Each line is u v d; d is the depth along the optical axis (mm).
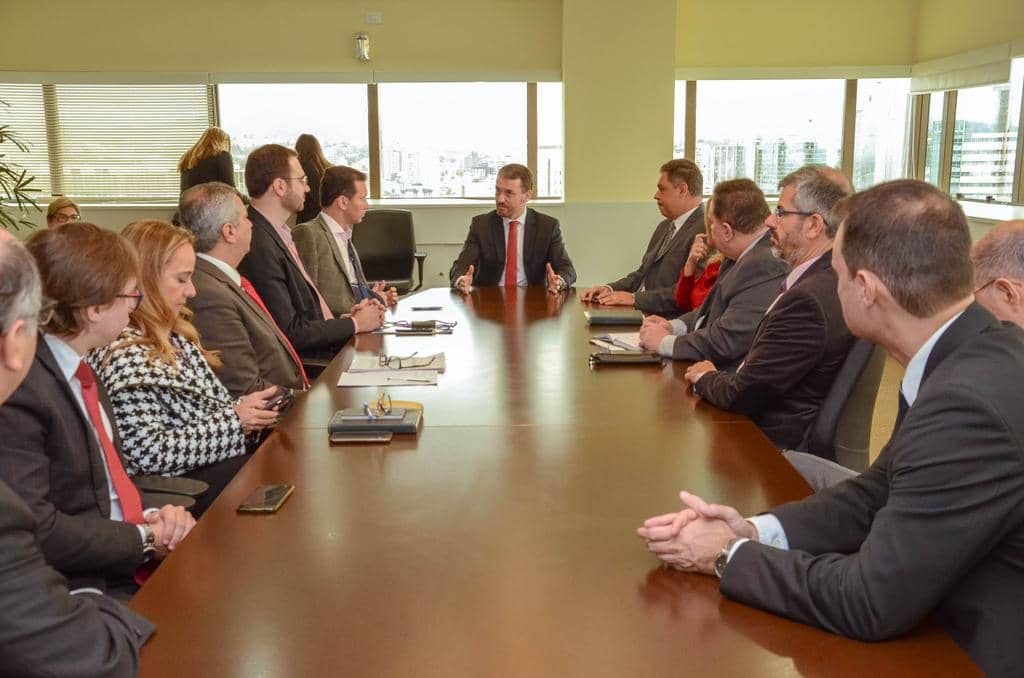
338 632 1268
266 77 7449
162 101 7516
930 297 1374
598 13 7066
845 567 1267
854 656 1196
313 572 1460
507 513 1704
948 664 1174
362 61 7508
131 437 2275
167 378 2305
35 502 1643
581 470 1945
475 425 2307
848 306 1480
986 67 6422
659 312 4480
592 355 3037
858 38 7602
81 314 1842
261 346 3100
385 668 1175
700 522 1471
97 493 1836
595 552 1528
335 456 2061
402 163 7766
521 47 7508
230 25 7410
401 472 1943
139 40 7391
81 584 1720
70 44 7359
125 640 1170
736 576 1349
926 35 7402
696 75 7598
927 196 1395
